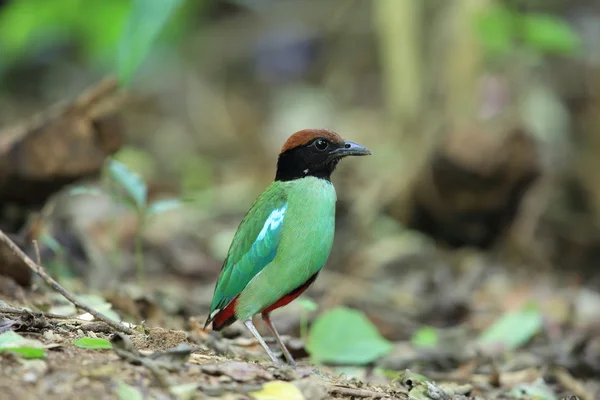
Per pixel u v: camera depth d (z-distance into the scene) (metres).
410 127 15.43
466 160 13.81
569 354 9.78
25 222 9.97
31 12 17.45
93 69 21.03
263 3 21.91
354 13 21.69
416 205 14.76
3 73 20.09
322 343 8.73
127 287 9.34
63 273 9.75
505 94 15.01
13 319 6.38
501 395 8.10
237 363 6.04
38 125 9.60
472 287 13.21
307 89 21.53
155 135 20.16
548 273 14.48
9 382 5.14
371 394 6.07
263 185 17.80
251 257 7.37
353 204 15.76
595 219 15.62
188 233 14.73
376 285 13.02
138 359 5.61
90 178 10.20
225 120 20.73
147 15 10.20
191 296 11.16
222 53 21.86
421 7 16.44
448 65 15.37
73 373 5.36
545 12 18.58
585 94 17.47
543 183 15.05
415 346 9.95
